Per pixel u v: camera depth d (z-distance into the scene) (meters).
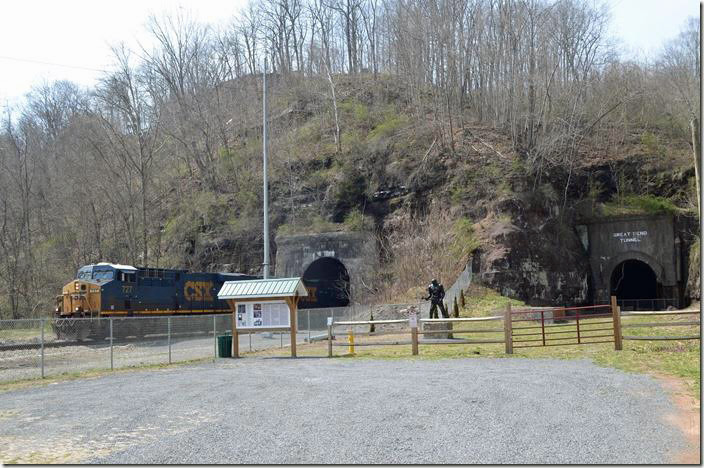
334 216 53.62
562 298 45.00
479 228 45.25
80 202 61.00
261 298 24.98
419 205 50.84
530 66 51.81
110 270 36.25
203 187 61.97
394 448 8.84
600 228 48.81
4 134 65.81
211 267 55.31
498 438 9.25
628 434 9.40
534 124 50.66
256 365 21.48
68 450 9.31
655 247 46.81
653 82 59.22
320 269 54.12
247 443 9.38
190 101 67.38
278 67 79.81
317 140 61.81
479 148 51.81
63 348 26.53
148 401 13.62
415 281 45.44
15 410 13.13
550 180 48.91
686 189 48.00
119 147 61.62
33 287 56.72
